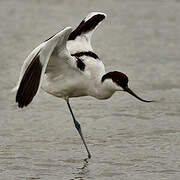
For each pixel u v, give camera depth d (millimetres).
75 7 26688
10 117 15141
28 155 12656
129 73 18531
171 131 14125
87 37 13234
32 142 13445
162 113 15469
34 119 15023
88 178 11461
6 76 18141
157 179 11344
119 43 21812
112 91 12203
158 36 22750
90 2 27484
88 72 12359
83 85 12477
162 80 18078
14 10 25984
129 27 23891
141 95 16891
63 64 12273
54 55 12047
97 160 12438
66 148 13133
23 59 19672
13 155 12648
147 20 24875
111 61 19625
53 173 11719
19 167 11992
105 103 16422
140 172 11734
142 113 15508
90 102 16516
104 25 24219
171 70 18969
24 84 11273
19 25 23875
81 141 13609
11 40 21828
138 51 20859
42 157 12547
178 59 20109
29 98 11125
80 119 15094
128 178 11430
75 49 12844
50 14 25484
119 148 13086
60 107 16031
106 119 15078
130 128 14398
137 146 13188
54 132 14156
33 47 20922
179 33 23141
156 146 13156
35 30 23141
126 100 16625
